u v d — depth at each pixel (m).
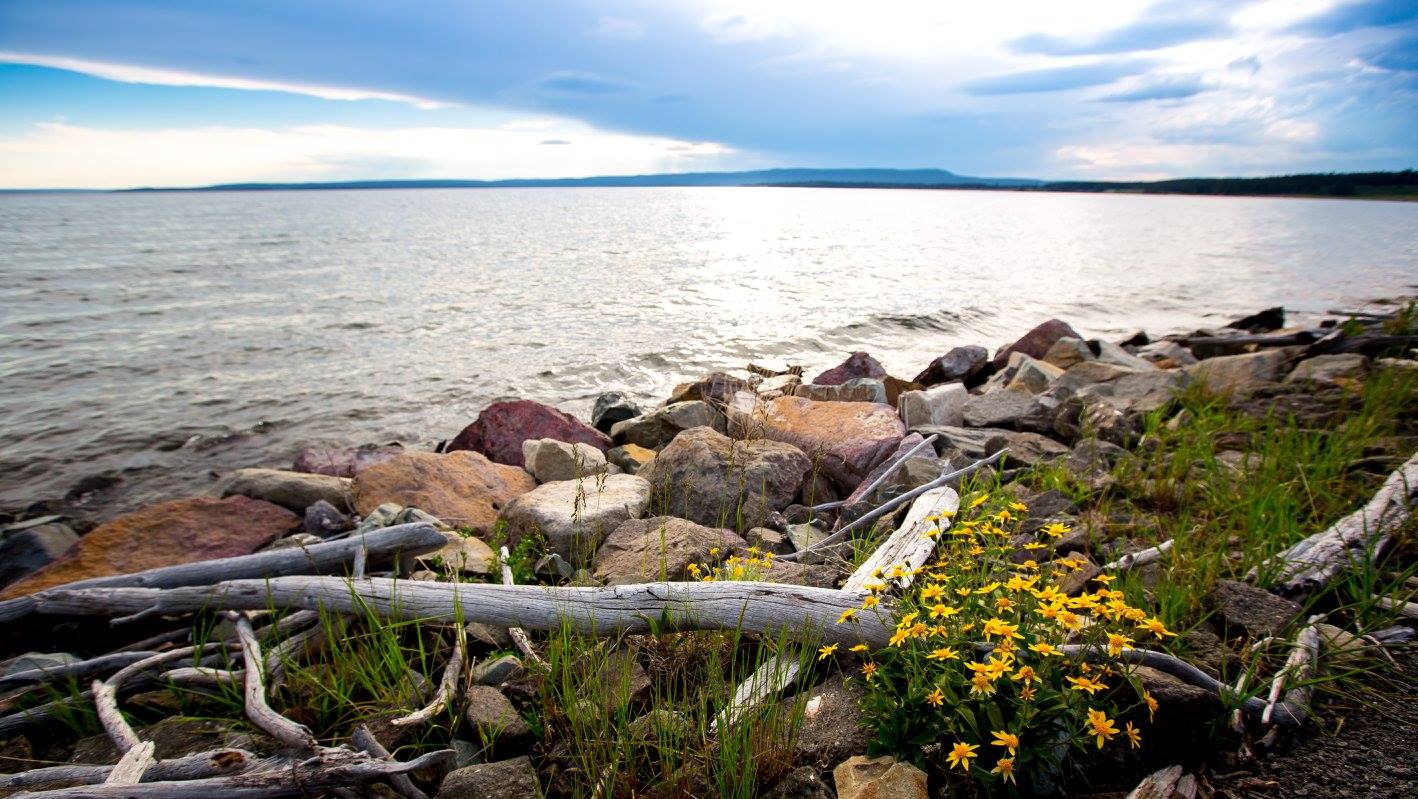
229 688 3.58
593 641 3.65
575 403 14.48
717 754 3.01
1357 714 3.11
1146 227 91.69
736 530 5.80
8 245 57.59
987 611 3.02
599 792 2.86
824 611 3.69
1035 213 149.88
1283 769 2.85
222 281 33.47
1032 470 6.59
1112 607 2.77
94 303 26.47
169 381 15.91
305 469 9.53
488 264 42.84
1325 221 111.75
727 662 3.78
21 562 6.40
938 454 7.71
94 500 10.01
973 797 2.71
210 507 6.13
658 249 55.72
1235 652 3.46
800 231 83.06
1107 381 11.27
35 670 3.70
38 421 13.15
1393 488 4.69
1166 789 2.70
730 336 20.66
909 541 4.49
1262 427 7.70
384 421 13.32
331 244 61.03
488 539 6.11
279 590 4.00
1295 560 4.14
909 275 36.53
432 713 3.27
